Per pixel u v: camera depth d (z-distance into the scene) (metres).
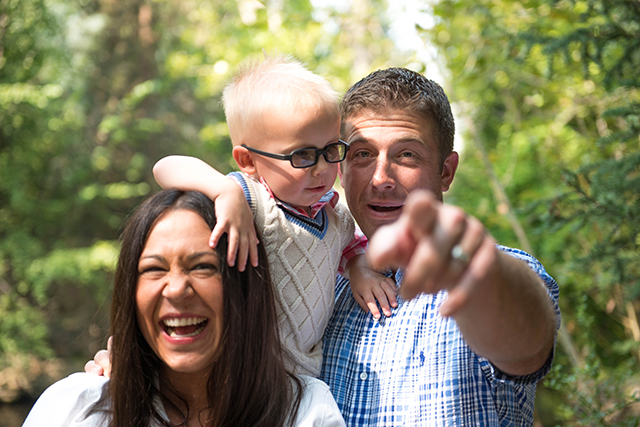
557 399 4.37
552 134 5.17
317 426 1.57
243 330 1.56
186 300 1.49
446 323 1.70
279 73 1.83
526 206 3.05
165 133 12.52
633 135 2.74
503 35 4.04
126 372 1.56
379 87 1.95
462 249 0.88
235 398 1.54
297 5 6.35
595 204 2.77
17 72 9.33
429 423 1.63
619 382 2.72
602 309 4.54
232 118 1.88
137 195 12.09
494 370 1.43
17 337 8.93
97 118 12.11
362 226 1.99
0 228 10.09
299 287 1.75
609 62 3.66
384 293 1.85
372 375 1.75
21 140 9.93
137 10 12.48
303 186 1.77
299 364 1.78
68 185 10.97
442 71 4.76
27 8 9.06
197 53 9.25
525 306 1.17
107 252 9.78
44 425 1.55
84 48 12.22
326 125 1.78
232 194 1.56
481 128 6.13
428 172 1.95
